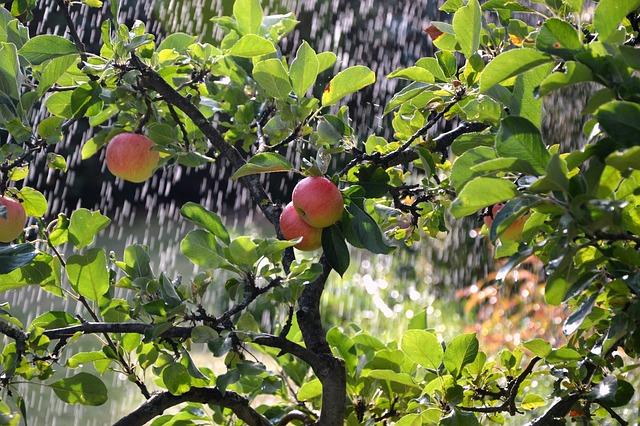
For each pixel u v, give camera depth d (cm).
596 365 334
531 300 784
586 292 316
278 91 343
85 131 1207
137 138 348
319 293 346
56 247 346
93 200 1296
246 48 343
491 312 778
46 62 351
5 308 340
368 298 963
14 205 334
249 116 370
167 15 1112
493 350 682
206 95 377
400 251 1104
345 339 362
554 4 339
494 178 292
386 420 358
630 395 337
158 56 356
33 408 668
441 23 356
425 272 1045
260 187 354
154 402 338
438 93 345
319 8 1173
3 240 334
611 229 295
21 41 351
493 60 299
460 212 295
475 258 1014
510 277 846
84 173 1270
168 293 326
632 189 301
